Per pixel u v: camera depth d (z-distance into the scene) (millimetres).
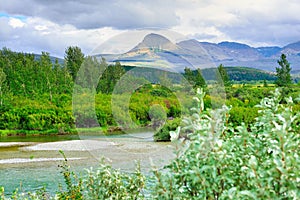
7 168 15695
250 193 2174
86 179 4031
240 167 2611
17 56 47125
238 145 2734
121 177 3961
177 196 2594
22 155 19969
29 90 41500
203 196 2422
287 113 2510
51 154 19766
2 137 31484
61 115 33656
